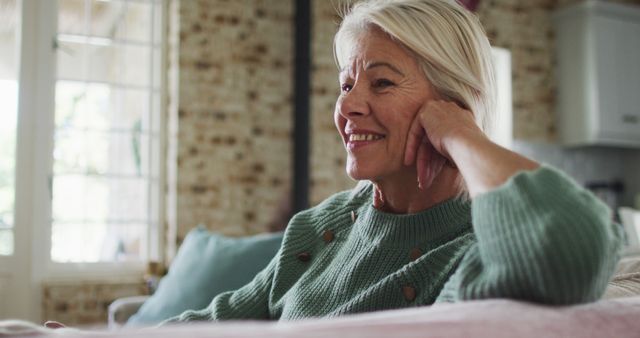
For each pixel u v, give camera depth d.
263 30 4.46
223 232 4.27
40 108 4.05
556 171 0.71
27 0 4.05
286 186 4.46
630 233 3.07
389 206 1.09
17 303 3.95
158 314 2.65
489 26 5.14
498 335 0.54
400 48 1.03
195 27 4.27
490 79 1.05
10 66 4.04
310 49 4.43
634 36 5.37
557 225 0.65
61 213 4.07
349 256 1.09
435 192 1.04
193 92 4.25
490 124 1.05
